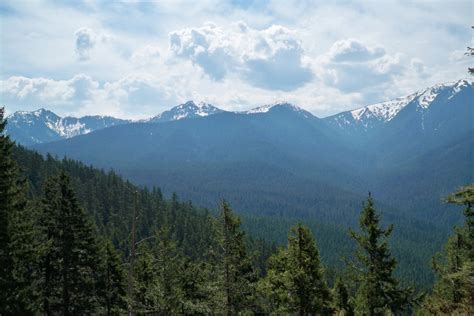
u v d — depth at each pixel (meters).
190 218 140.25
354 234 27.56
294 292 27.69
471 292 18.91
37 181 119.94
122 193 141.50
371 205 27.53
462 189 16.02
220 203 26.33
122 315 33.72
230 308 25.59
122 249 97.94
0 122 21.61
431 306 24.98
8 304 20.53
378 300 26.77
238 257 26.20
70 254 29.89
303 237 28.20
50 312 29.78
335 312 40.47
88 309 32.41
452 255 28.75
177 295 26.55
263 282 27.98
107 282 38.53
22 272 23.02
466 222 27.83
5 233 20.48
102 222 114.62
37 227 28.92
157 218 126.56
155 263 27.11
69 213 30.39
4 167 21.12
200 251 111.62
